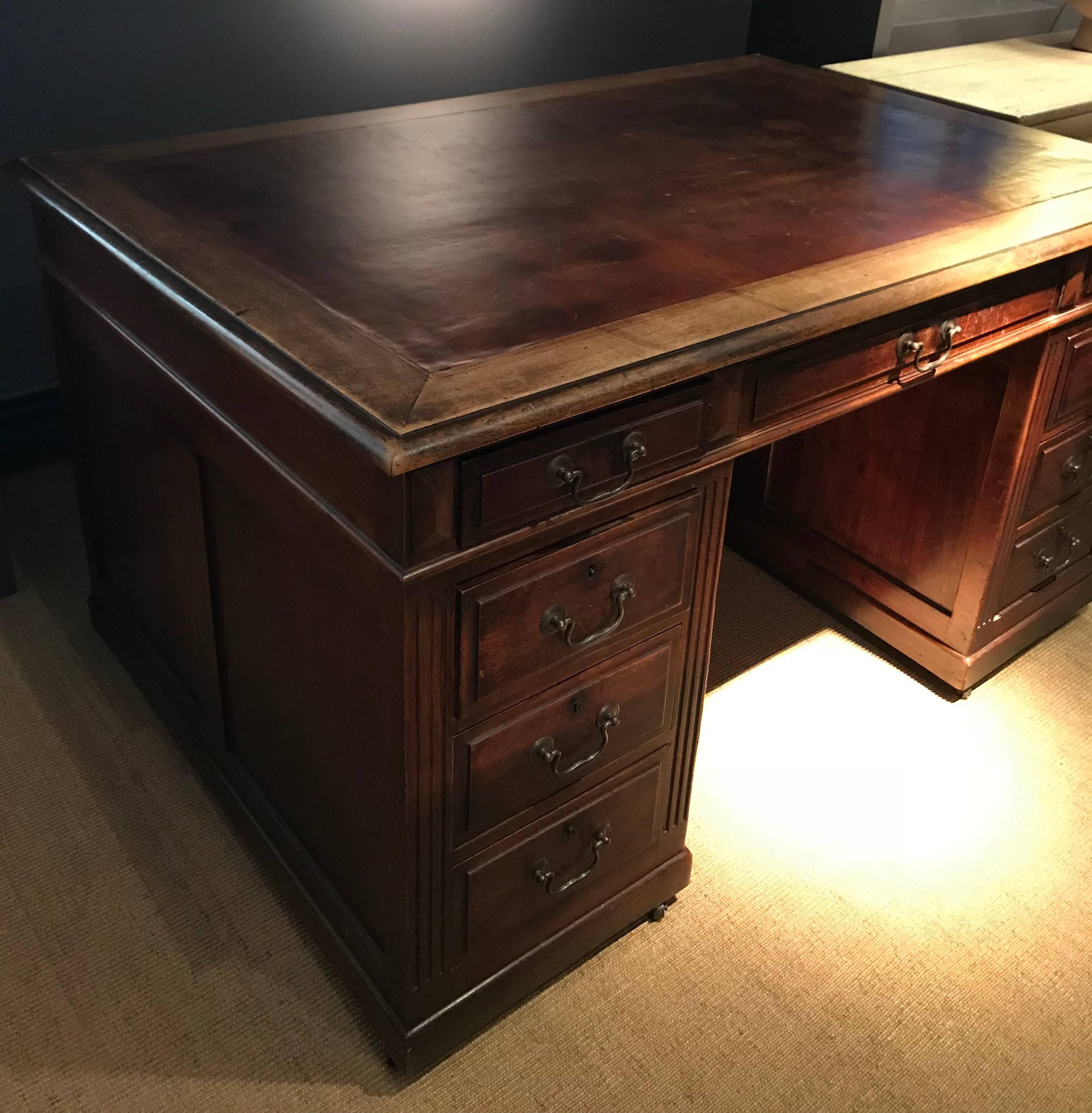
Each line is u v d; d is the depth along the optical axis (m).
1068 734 1.96
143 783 1.76
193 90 2.23
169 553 1.60
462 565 1.08
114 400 1.59
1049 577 2.04
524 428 1.03
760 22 2.75
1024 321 1.58
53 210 1.48
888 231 1.43
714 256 1.34
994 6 2.69
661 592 1.31
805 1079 1.41
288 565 1.28
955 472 1.87
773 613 2.19
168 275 1.25
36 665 1.96
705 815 1.76
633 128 1.77
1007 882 1.69
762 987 1.52
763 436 1.31
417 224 1.39
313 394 1.04
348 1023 1.45
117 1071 1.38
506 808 1.31
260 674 1.47
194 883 1.62
